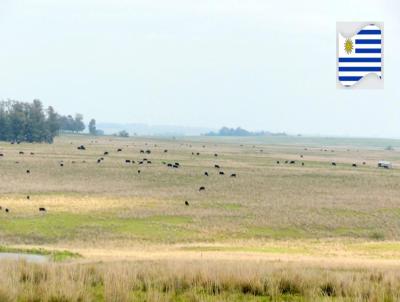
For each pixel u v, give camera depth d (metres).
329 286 52.44
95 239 189.62
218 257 123.69
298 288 51.72
